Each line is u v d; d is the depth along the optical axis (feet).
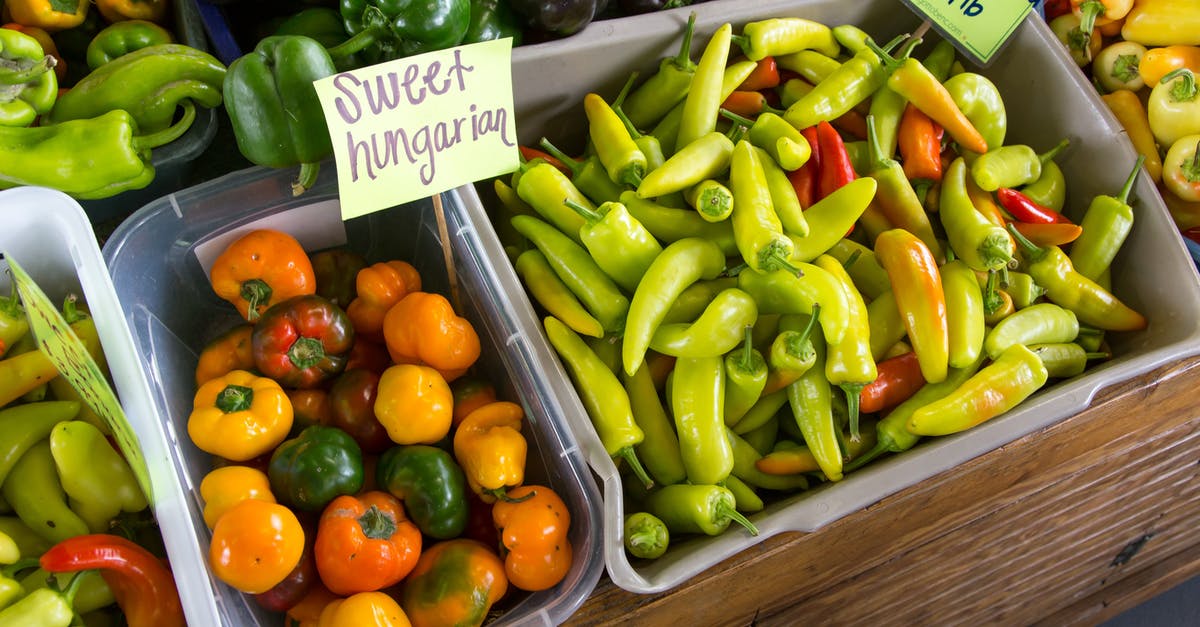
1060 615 8.26
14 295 4.78
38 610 3.93
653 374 5.38
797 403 5.20
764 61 6.40
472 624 4.46
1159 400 5.82
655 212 5.38
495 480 4.58
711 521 4.78
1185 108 6.47
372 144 4.38
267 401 4.66
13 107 4.91
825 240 5.28
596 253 5.09
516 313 4.92
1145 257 6.15
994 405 5.10
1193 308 5.83
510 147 4.83
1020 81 6.82
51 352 4.11
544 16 5.69
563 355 5.07
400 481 4.63
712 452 4.93
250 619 4.37
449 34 5.28
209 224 5.18
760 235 4.97
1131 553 7.97
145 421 4.10
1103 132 6.38
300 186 4.99
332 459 4.50
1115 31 7.27
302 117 4.69
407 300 5.07
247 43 6.30
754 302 5.12
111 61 5.33
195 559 3.91
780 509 4.95
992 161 6.08
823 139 5.64
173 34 6.41
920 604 6.81
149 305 5.04
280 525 4.13
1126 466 6.44
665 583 4.42
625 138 5.56
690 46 6.17
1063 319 5.69
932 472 4.99
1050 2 7.36
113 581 4.31
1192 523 8.05
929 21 6.28
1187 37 6.72
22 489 4.50
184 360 5.32
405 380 4.76
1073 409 5.22
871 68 6.12
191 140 5.39
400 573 4.42
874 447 5.39
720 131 6.46
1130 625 8.63
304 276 5.22
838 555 5.42
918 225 5.81
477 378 5.24
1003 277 5.59
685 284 5.06
